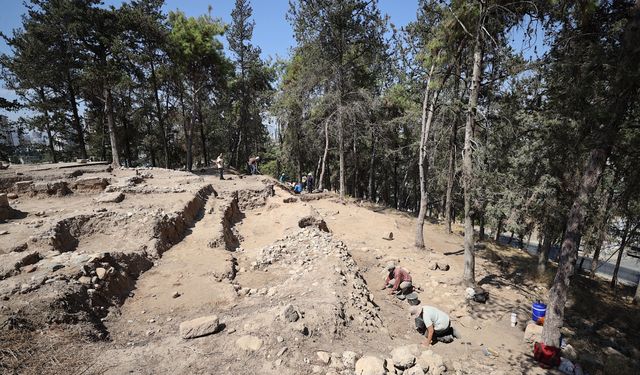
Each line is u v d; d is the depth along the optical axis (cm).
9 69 2398
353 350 568
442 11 1163
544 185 1149
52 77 2391
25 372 432
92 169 1939
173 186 1562
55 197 1356
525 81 1145
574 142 860
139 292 756
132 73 2433
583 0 729
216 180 2138
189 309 695
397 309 866
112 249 885
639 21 608
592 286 1647
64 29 2175
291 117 2555
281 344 537
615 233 1380
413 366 544
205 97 3111
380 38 2125
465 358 663
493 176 1212
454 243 1739
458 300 975
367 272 1119
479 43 1032
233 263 973
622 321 1176
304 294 753
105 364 473
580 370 682
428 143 1583
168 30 2417
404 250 1391
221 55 2711
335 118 2270
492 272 1334
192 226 1215
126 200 1295
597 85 682
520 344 777
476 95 1054
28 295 566
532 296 1105
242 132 3697
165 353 512
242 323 600
